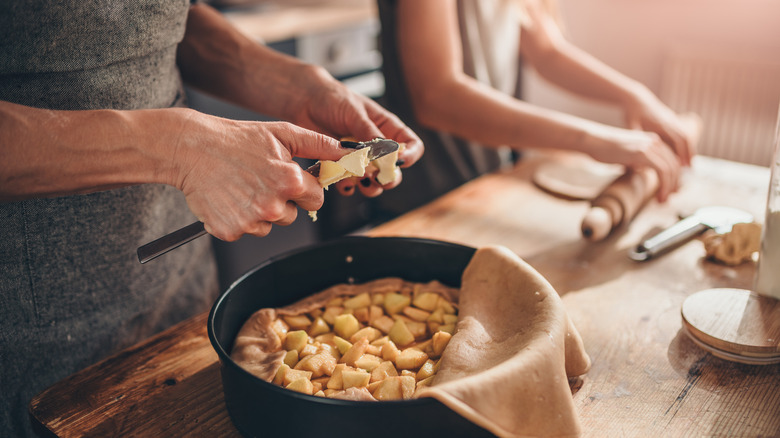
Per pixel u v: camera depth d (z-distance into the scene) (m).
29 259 0.74
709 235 0.99
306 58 2.29
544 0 1.53
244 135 0.57
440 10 1.16
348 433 0.50
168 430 0.60
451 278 0.80
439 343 0.65
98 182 0.58
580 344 0.64
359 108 0.81
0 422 0.77
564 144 1.12
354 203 2.27
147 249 0.57
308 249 0.77
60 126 0.55
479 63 1.47
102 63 0.71
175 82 0.87
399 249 0.80
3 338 0.75
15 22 0.63
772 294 0.74
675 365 0.68
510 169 1.32
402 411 0.49
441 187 1.49
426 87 1.21
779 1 1.99
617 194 1.02
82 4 0.66
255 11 2.57
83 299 0.80
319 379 0.62
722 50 2.10
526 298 0.65
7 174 0.54
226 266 1.90
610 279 0.88
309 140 0.60
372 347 0.66
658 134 1.25
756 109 2.07
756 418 0.59
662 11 2.24
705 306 0.74
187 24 0.95
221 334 0.65
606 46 2.42
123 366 0.70
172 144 0.56
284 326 0.71
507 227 1.06
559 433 0.53
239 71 0.91
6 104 0.55
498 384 0.51
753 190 1.19
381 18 1.35
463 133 1.23
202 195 0.57
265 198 0.56
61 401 0.64
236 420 0.58
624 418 0.60
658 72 2.32
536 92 2.59
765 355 0.66
